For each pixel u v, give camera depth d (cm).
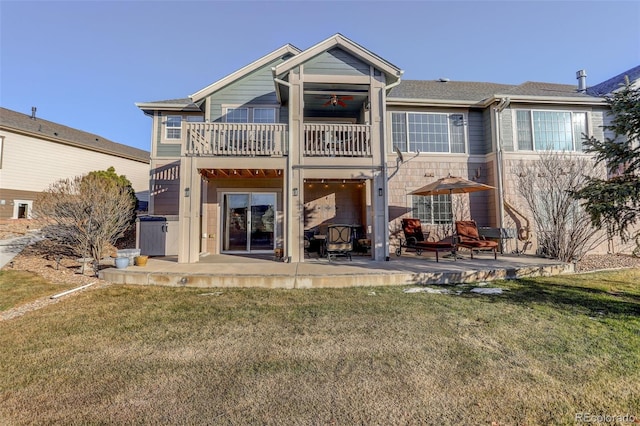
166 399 245
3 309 480
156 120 1140
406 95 1183
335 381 269
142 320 427
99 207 795
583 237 877
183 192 817
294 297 546
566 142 1080
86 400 244
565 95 1193
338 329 391
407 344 343
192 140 834
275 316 443
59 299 536
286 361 307
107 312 462
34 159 1612
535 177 968
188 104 1122
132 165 2117
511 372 279
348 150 857
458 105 1098
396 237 1072
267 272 666
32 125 1730
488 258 891
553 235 883
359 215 1112
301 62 862
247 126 841
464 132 1121
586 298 512
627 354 308
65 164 1742
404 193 1088
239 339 362
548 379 266
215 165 833
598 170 962
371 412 226
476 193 1112
